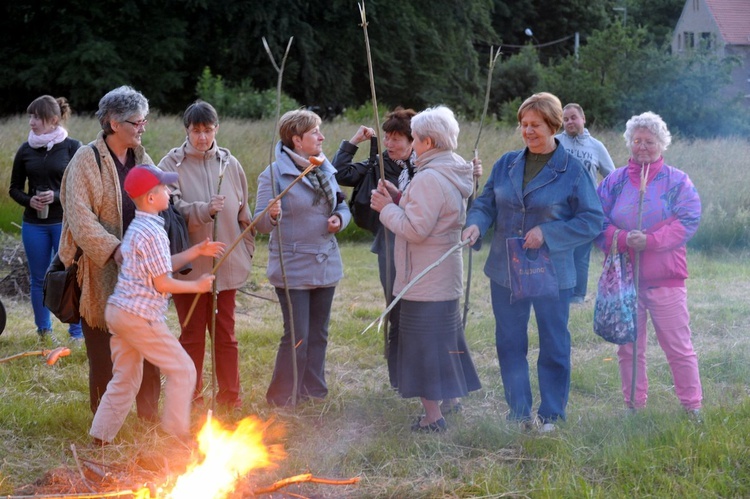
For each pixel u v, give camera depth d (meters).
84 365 6.49
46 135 6.98
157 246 4.57
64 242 4.91
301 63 32.84
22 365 6.41
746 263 10.37
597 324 5.29
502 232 5.16
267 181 5.61
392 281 5.75
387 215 5.02
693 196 5.21
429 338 5.07
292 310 5.48
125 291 4.61
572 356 6.83
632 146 5.30
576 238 4.99
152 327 4.64
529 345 7.01
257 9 31.89
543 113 4.96
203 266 5.41
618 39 24.89
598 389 5.98
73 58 30.05
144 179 4.55
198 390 5.60
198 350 5.53
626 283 5.23
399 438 5.10
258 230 5.56
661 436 4.88
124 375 4.84
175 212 5.08
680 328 5.28
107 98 4.84
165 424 4.77
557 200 4.99
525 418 5.23
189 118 5.33
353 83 35.62
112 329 4.67
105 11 31.16
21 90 32.12
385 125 5.69
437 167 4.99
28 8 31.11
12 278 8.87
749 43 46.38
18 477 4.55
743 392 5.84
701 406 5.36
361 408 5.66
